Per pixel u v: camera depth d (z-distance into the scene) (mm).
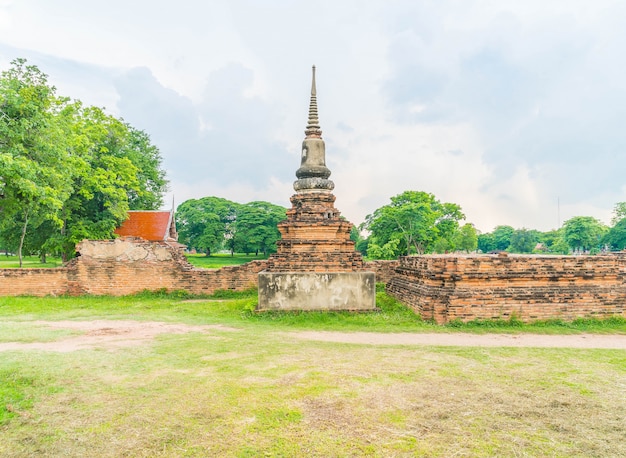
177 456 5043
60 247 27922
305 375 7848
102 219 29047
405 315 14523
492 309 13602
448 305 13492
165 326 13023
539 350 10102
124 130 32594
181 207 75312
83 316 14766
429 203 47875
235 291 20344
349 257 15711
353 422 5914
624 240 74250
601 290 14117
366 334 12320
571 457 5066
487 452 5164
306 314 14516
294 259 15383
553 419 6062
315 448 5223
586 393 7043
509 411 6316
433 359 9102
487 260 13883
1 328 12383
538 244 112375
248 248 71562
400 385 7344
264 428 5719
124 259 20094
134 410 6227
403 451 5172
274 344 10477
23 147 19406
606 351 10086
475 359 9125
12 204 21594
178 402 6520
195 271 20250
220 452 5133
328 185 16359
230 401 6566
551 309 13805
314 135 16984
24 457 5043
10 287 19672
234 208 78625
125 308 16781
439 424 5887
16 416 6051
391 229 47594
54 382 7312
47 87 20625
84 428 5703
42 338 11000
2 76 19953
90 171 27672
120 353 9328
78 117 29109
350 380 7578
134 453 5113
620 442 5430
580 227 80812
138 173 38500
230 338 11164
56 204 21125
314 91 17234
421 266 15031
